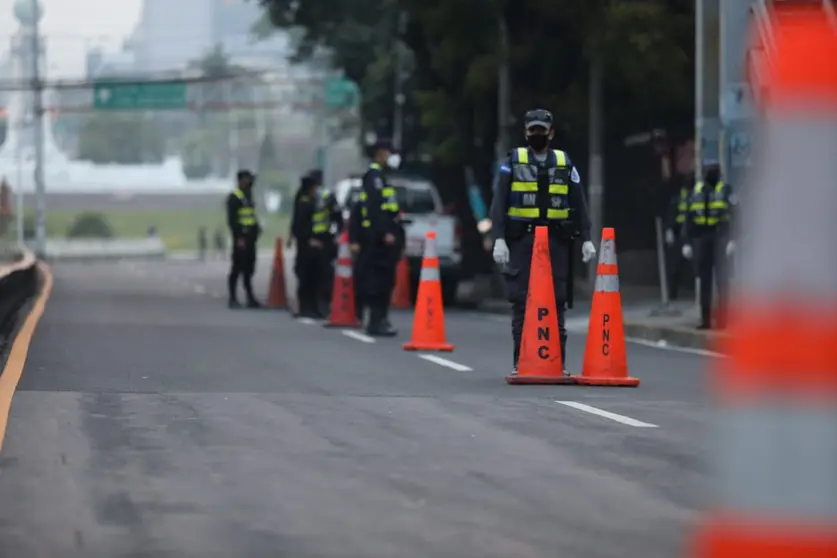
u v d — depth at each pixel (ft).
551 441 86.43
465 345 164.45
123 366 130.11
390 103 399.85
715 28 187.83
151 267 507.71
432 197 275.18
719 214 173.88
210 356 142.92
